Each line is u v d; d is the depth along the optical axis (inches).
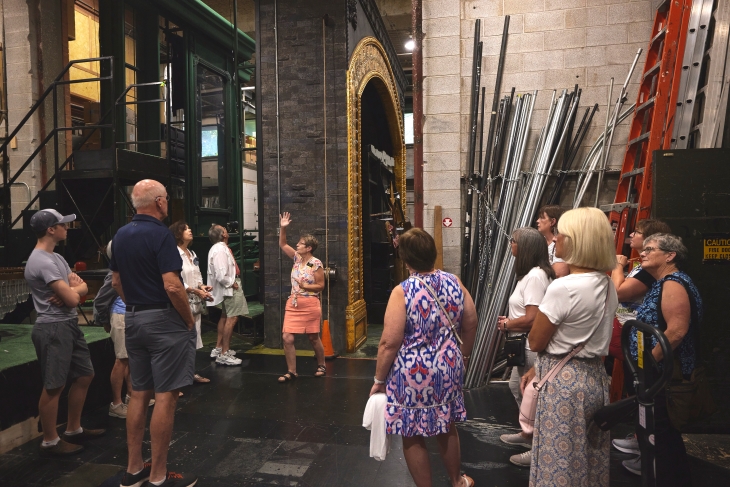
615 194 180.9
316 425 147.3
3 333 173.5
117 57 310.3
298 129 238.8
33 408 137.7
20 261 221.6
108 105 310.0
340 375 198.8
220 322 218.7
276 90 239.8
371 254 321.4
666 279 95.3
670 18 153.9
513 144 186.4
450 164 192.7
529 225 180.9
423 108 194.9
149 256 107.2
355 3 246.5
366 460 124.6
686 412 94.3
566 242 82.3
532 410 121.4
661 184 127.6
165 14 340.2
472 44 192.4
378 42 289.3
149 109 341.1
